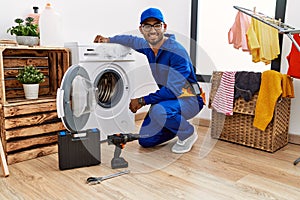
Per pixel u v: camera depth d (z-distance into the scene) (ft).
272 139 6.89
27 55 7.10
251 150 7.11
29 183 5.06
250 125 7.29
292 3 7.41
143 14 5.72
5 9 6.86
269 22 5.96
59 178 5.29
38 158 6.35
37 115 6.33
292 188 4.97
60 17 6.97
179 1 9.89
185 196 4.64
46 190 4.80
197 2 9.36
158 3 10.52
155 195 4.66
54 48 6.53
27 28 6.37
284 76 6.83
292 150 7.15
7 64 6.80
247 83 7.12
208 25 9.33
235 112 7.43
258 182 5.19
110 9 9.26
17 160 6.05
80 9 8.44
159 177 5.34
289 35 5.58
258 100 6.95
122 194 4.68
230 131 7.73
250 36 7.35
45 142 6.52
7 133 5.88
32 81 6.48
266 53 7.39
